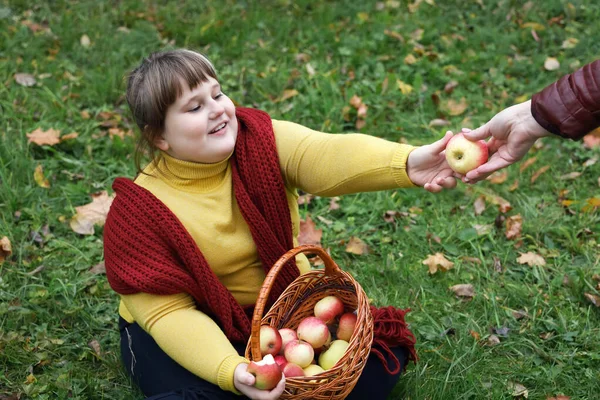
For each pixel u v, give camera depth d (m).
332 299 2.37
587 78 1.92
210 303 2.27
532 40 5.34
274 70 5.02
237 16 5.70
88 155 4.14
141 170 2.43
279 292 2.43
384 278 3.30
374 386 2.35
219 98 2.25
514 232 3.56
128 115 4.54
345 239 3.61
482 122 4.43
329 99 4.59
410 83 4.89
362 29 5.57
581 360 2.81
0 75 4.81
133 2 5.89
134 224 2.26
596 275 3.25
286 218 2.36
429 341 2.92
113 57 5.09
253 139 2.33
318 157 2.31
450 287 3.22
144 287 2.19
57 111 4.47
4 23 5.46
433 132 4.37
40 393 2.67
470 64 5.03
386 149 2.21
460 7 5.94
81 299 3.17
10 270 3.27
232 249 2.34
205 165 2.29
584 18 5.63
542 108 1.98
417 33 5.51
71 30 5.37
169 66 2.16
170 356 2.22
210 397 2.18
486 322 3.02
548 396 2.63
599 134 4.21
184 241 2.24
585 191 3.85
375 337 2.38
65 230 3.61
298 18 5.78
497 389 2.66
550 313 3.08
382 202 3.81
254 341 2.01
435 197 3.88
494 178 3.95
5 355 2.82
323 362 2.26
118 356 2.87
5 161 3.99
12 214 3.65
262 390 1.98
